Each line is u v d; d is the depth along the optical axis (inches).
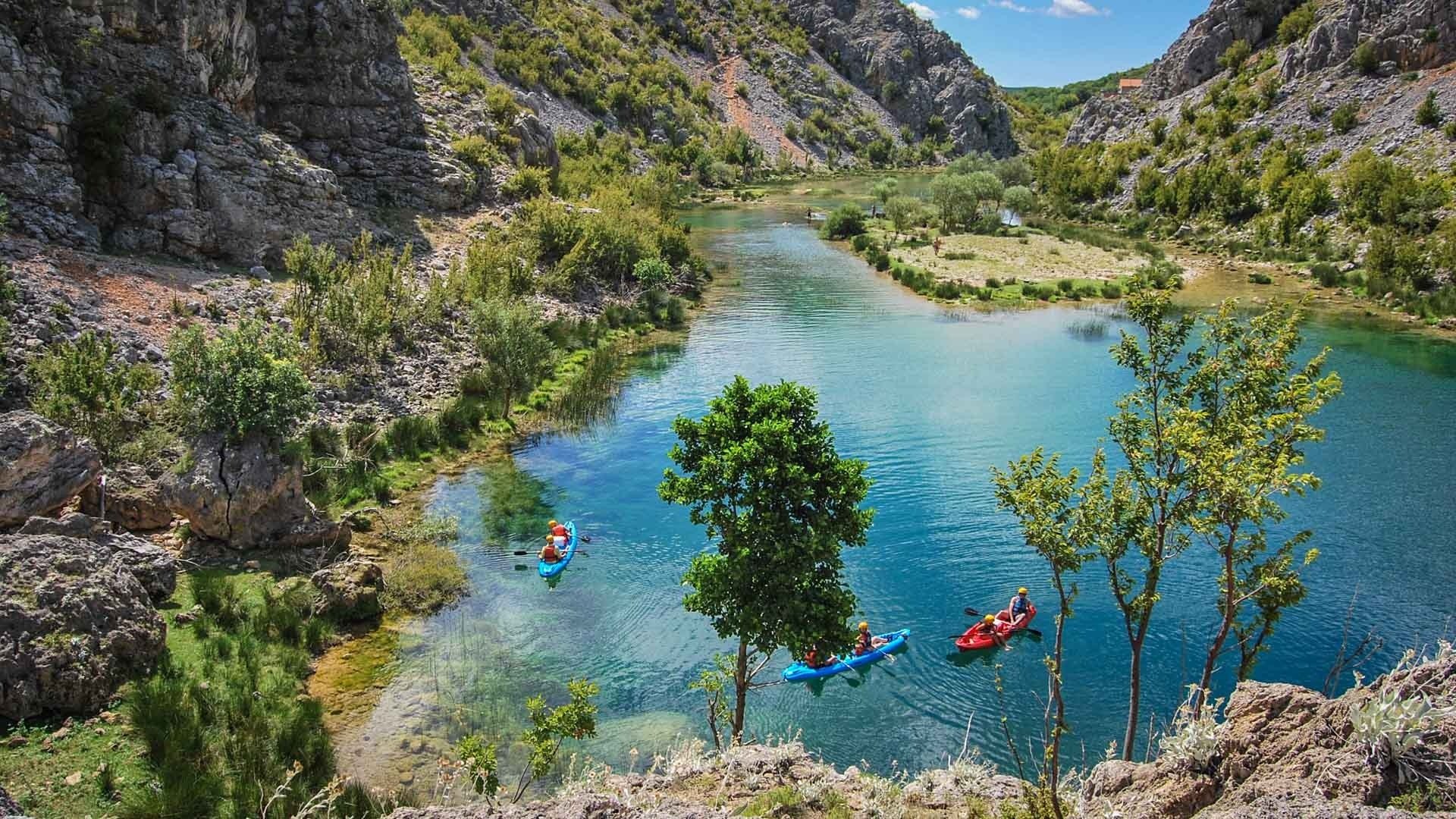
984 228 3560.5
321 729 727.1
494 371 1497.3
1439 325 2122.3
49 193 1414.9
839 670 882.8
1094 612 976.3
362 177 2235.5
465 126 2657.5
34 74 1440.7
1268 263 2938.0
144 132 1553.9
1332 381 579.8
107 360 1074.7
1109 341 2037.4
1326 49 3880.4
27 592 686.5
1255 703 439.2
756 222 3890.3
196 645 786.2
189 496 933.2
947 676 877.2
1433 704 391.5
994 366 1840.6
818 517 691.4
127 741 652.1
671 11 6894.7
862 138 6988.2
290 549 976.9
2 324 1085.1
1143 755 762.2
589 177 3366.1
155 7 1642.5
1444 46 3449.8
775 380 1727.4
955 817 538.3
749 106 6579.7
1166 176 3986.2
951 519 1176.2
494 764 563.5
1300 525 1146.7
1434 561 1058.7
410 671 834.8
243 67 1923.0
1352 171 3031.5
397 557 1031.0
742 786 586.6
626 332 2030.0
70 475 870.4
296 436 1152.8
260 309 1462.8
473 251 2014.0
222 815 601.0
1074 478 614.5
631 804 502.0
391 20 2335.1
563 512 1182.3
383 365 1487.5
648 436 1445.6
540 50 4662.9
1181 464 701.9
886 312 2310.5
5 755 618.2
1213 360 618.2
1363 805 343.9
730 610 701.9
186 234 1553.9
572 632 919.7
